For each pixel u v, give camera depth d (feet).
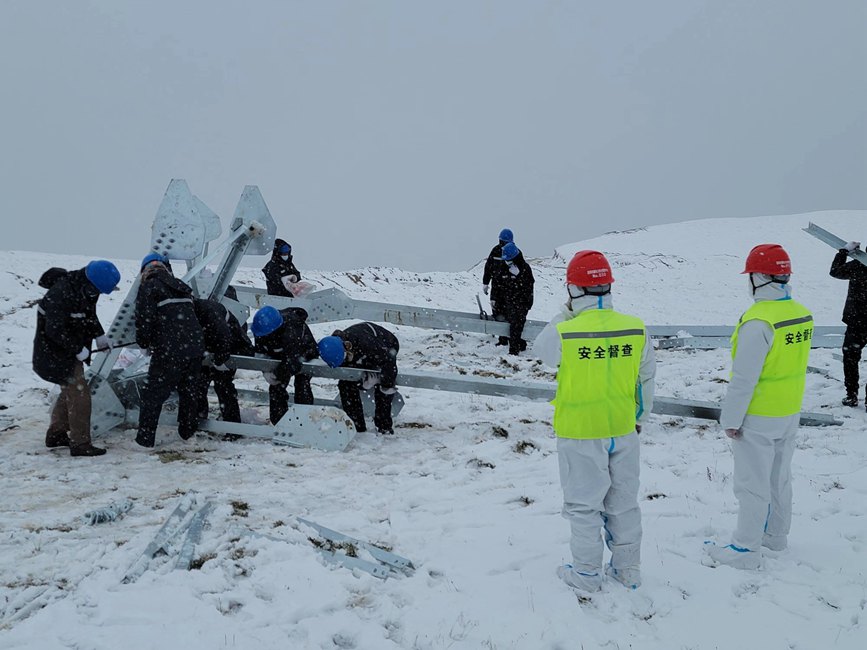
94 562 15.08
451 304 60.44
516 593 14.38
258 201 27.43
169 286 22.48
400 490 19.88
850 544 16.51
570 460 14.42
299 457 22.45
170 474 20.62
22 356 32.71
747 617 13.73
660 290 75.46
